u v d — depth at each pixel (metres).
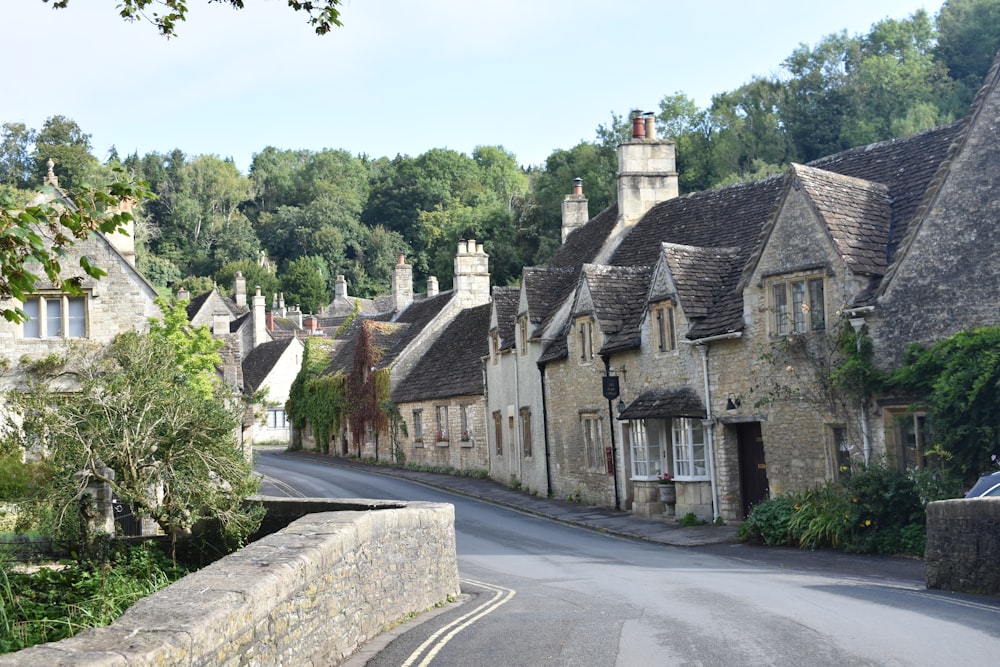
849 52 59.09
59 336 27.33
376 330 49.88
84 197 10.02
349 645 9.73
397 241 115.69
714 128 59.41
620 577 15.45
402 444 45.78
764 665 8.27
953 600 11.73
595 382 28.77
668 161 33.97
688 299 24.44
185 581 7.50
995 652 8.38
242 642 6.98
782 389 21.47
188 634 6.02
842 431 20.47
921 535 16.91
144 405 16.48
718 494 23.48
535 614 11.67
